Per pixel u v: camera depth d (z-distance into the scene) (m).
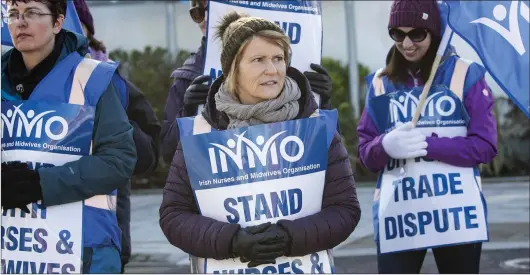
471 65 4.28
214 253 2.96
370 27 18.94
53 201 3.32
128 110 4.40
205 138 3.06
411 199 4.24
